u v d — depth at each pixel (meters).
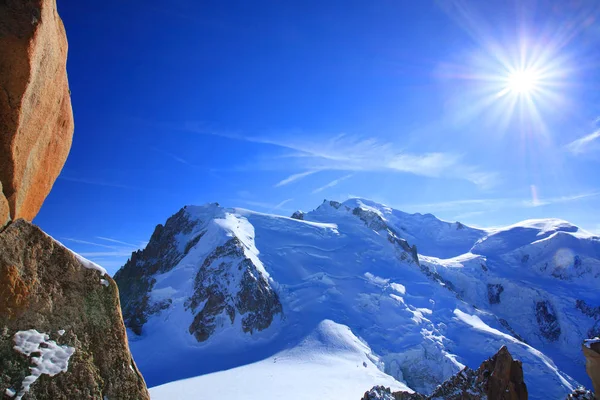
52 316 4.79
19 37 4.82
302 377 53.31
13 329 4.50
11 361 4.40
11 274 4.54
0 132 4.85
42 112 5.65
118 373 5.17
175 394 47.06
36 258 4.82
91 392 4.85
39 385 4.48
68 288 5.02
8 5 5.00
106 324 5.23
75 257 5.21
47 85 5.65
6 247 4.57
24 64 4.84
